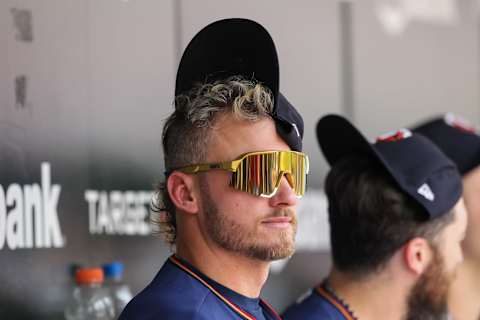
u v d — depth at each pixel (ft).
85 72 30.09
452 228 25.54
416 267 24.95
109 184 30.76
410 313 25.08
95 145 30.30
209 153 18.90
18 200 27.27
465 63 45.83
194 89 19.84
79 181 29.60
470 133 31.96
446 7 45.09
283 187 18.90
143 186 31.99
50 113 28.68
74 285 28.89
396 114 42.29
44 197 28.22
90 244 29.86
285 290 37.19
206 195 18.88
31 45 28.19
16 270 27.04
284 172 18.81
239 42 19.83
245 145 18.78
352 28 40.50
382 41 41.78
